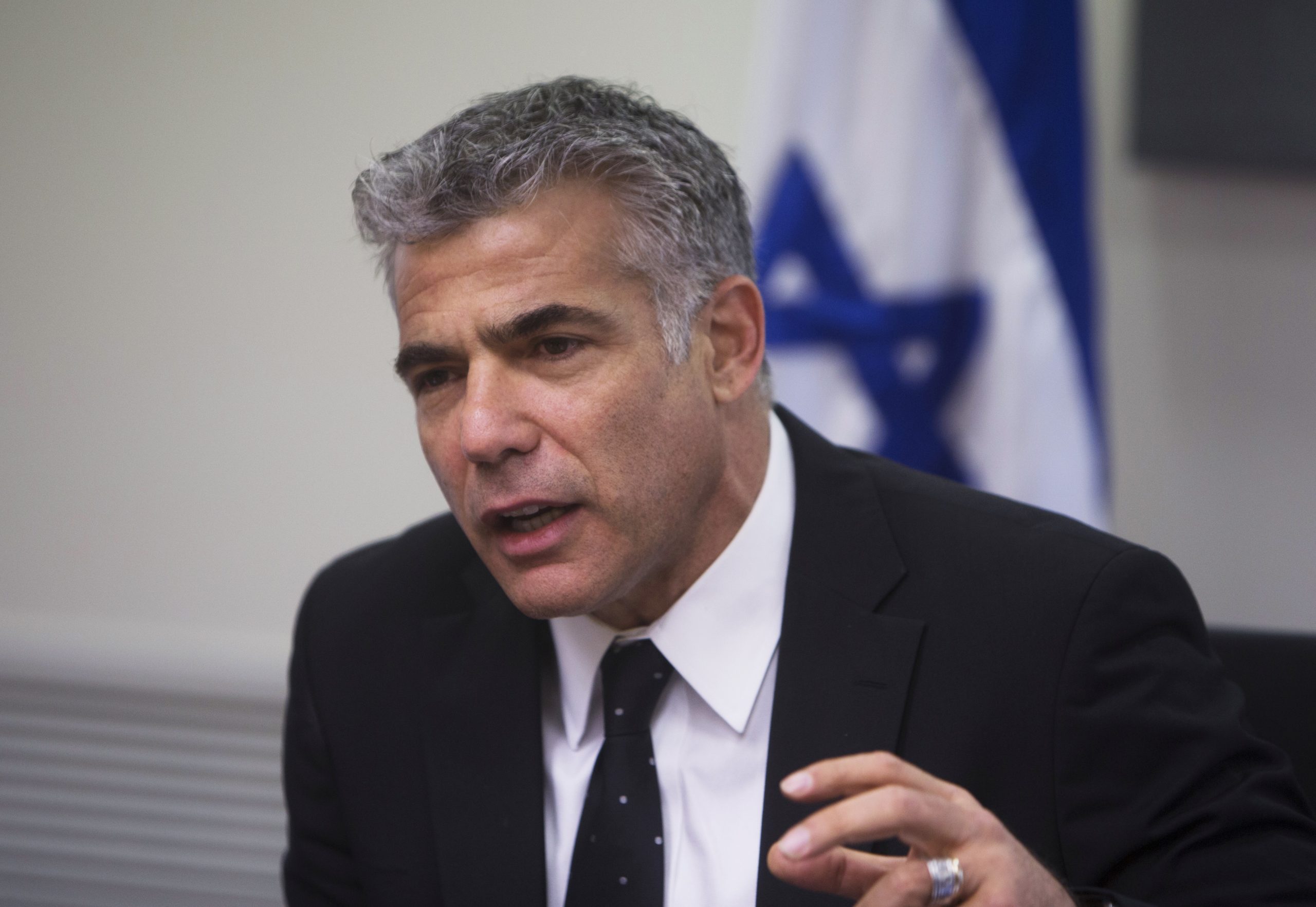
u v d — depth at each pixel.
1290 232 4.66
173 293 5.39
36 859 5.44
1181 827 2.39
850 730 2.59
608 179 2.42
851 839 1.83
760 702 2.71
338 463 5.34
